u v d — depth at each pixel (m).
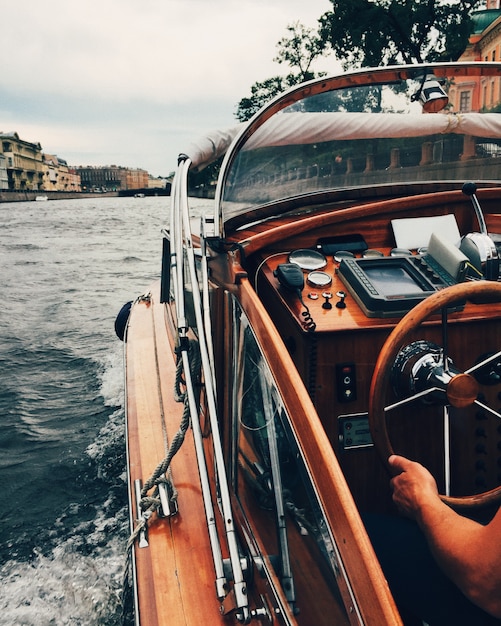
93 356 6.47
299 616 1.21
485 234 1.85
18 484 3.88
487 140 2.49
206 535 1.87
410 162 2.48
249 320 1.53
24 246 19.31
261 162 2.27
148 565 1.77
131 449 2.45
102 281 11.71
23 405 5.15
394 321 1.60
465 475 1.69
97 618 2.58
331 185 2.46
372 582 0.94
